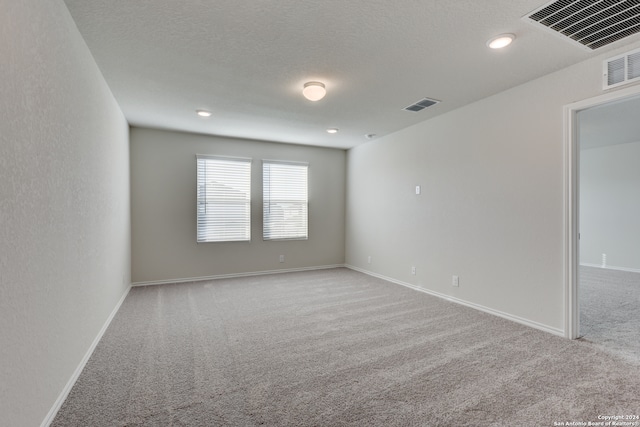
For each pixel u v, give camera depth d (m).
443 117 3.91
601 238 6.27
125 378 2.04
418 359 2.31
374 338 2.71
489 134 3.32
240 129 4.64
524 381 2.00
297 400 1.81
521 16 1.96
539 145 2.86
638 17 1.95
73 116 1.98
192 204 4.90
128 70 2.68
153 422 1.62
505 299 3.18
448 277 3.85
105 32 2.12
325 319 3.19
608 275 5.43
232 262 5.20
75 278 2.02
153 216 4.65
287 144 5.65
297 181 5.75
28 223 1.40
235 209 5.22
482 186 3.40
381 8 1.88
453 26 2.07
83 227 2.19
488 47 2.33
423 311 3.43
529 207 2.95
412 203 4.44
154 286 4.54
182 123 4.32
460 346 2.53
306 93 2.97
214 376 2.08
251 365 2.23
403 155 4.62
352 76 2.83
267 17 1.97
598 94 2.45
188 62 2.55
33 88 1.44
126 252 4.07
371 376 2.08
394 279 4.81
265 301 3.82
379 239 5.17
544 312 2.84
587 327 2.91
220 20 2.00
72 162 1.97
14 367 1.28
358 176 5.77
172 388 1.93
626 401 1.78
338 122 4.28
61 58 1.78
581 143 5.93
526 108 2.97
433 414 1.68
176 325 3.02
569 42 2.25
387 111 3.81
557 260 2.73
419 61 2.55
